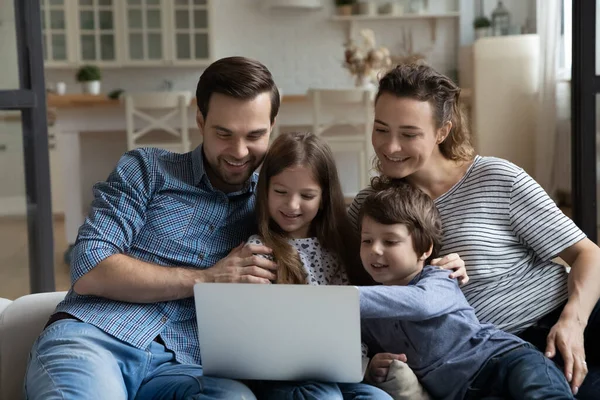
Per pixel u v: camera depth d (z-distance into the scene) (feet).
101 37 21.63
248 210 5.96
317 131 17.53
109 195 5.63
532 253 5.89
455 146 5.91
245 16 22.80
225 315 4.77
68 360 4.93
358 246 5.94
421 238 5.41
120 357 5.21
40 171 9.39
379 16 22.58
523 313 5.60
